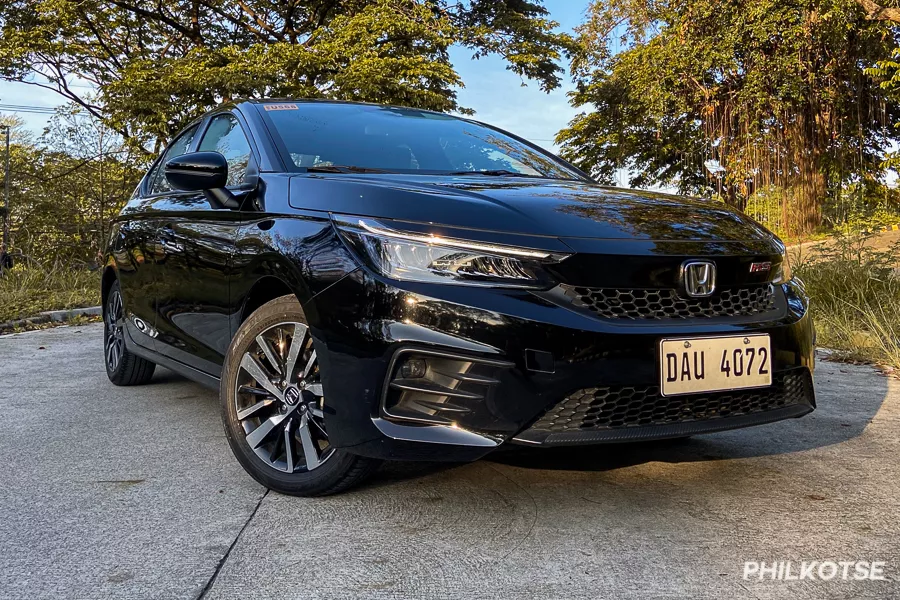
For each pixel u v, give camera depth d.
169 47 22.42
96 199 20.12
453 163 3.00
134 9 20.52
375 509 2.15
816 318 6.07
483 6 22.33
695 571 1.74
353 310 2.00
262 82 17.36
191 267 2.88
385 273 1.97
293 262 2.18
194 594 1.65
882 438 2.92
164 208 3.33
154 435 3.02
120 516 2.12
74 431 3.10
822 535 1.95
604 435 1.92
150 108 17.50
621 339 1.91
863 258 6.83
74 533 2.00
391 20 17.98
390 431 1.94
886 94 18.41
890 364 4.66
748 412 2.16
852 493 2.27
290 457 2.26
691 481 2.39
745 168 19.88
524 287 1.92
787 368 2.18
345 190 2.24
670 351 1.96
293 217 2.32
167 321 3.20
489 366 1.88
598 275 1.96
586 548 1.87
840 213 8.36
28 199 19.83
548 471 2.48
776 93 18.67
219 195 2.77
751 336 2.09
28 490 2.35
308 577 1.72
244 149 2.94
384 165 2.80
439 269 1.94
